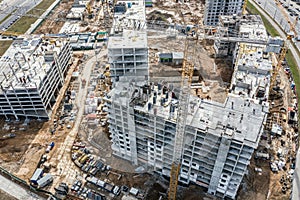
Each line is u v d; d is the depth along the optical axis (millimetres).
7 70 155625
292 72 182500
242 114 102750
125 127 114000
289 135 137500
